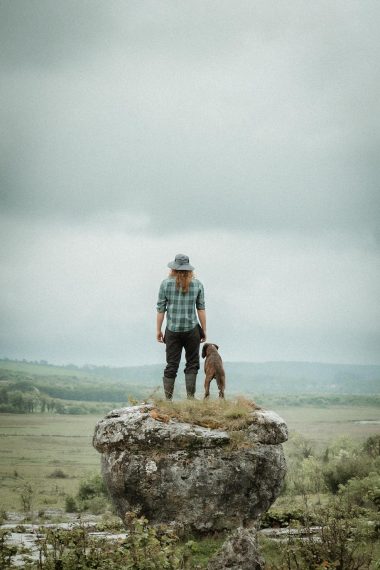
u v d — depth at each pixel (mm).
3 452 142375
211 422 11859
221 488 11492
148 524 11508
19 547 10938
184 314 12875
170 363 12945
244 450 11633
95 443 12242
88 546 10047
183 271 12906
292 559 10156
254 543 9008
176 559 9008
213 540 11352
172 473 11461
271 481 11852
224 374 12914
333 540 10297
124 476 11562
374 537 11875
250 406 12609
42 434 191375
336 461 35375
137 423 11688
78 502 37531
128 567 8594
